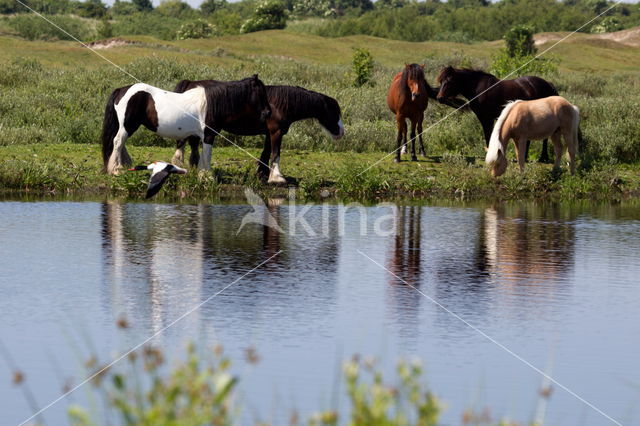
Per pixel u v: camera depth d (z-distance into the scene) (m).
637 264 11.16
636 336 7.98
